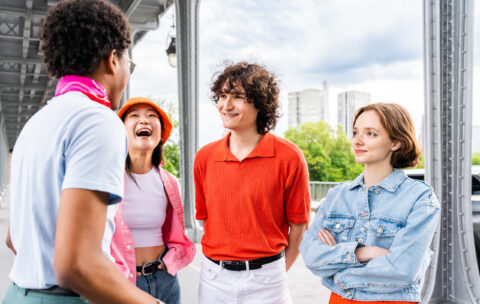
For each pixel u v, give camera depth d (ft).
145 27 32.35
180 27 20.12
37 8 31.09
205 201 6.32
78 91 3.25
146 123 6.04
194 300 12.21
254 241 5.63
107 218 3.17
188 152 20.31
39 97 79.10
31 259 3.20
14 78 61.93
